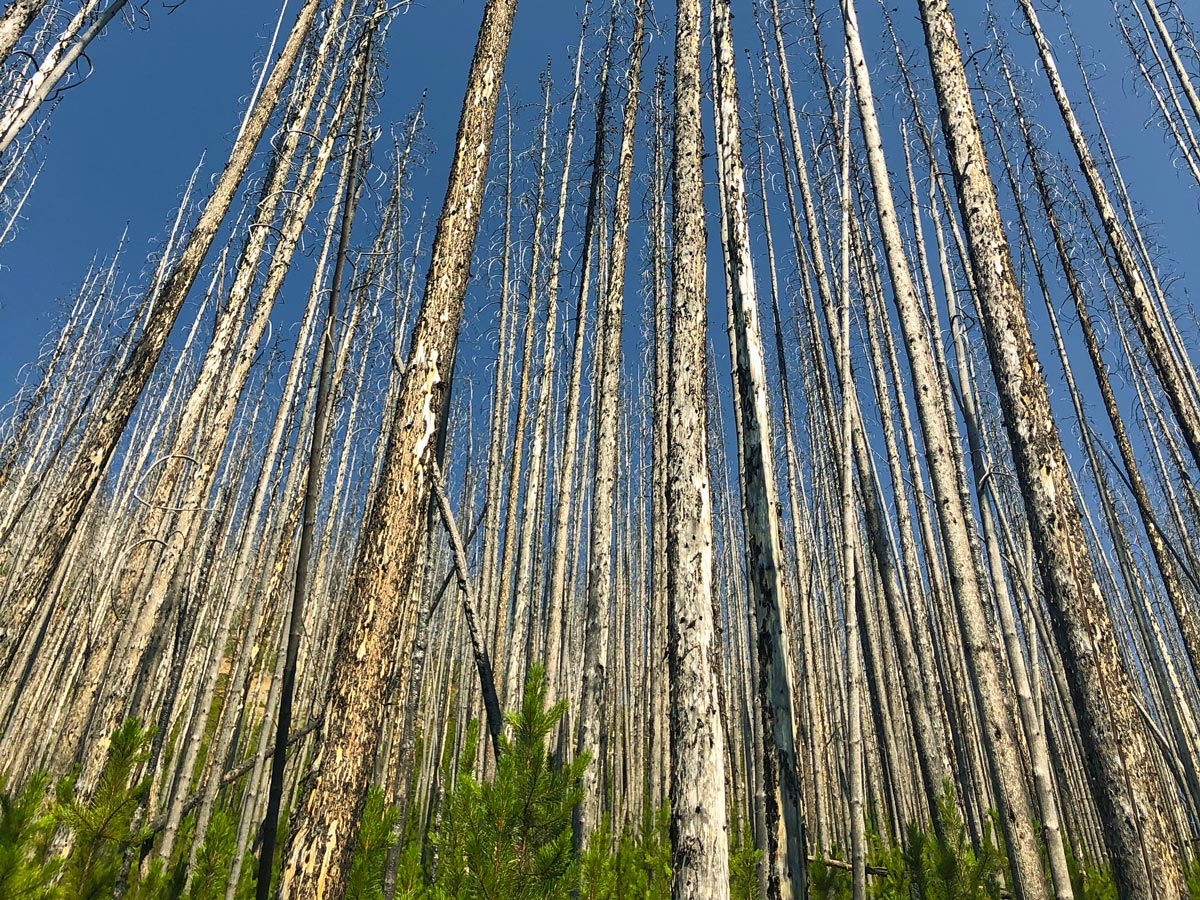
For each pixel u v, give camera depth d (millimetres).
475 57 4836
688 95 4227
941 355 7176
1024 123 7570
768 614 3309
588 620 6277
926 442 5895
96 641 6125
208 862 4176
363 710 3328
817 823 8055
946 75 4539
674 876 2688
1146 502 7621
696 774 2785
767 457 3516
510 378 10578
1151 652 9883
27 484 12547
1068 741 13320
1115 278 7809
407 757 6828
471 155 4547
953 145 4398
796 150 6590
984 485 5543
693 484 3262
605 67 8672
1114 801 3215
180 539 6246
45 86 4301
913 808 11422
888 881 5871
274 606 9000
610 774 12992
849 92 6375
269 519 9242
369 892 3465
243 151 6488
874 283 7957
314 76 6922
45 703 11625
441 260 4258
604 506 6605
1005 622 5113
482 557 11000
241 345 6758
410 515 3727
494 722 4363
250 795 4461
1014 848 4766
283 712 2488
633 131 8039
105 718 5602
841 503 4965
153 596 5965
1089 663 3375
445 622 16594
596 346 9820
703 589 3080
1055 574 3553
